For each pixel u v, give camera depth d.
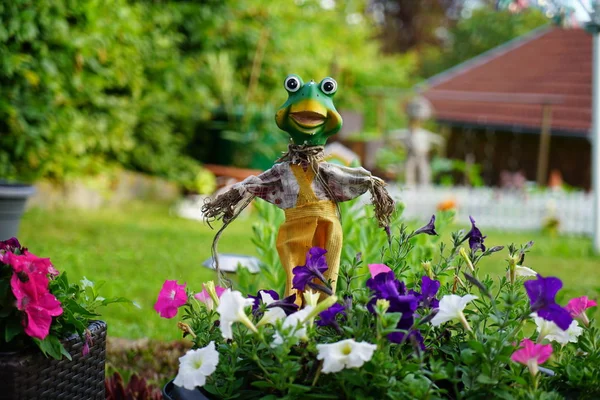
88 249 3.25
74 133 4.06
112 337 2.03
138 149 4.74
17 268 1.00
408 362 0.97
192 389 0.94
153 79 4.60
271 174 1.14
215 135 5.28
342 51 5.99
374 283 1.01
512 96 6.77
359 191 1.14
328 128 1.14
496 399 0.95
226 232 4.07
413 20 13.73
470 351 0.98
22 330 1.01
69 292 1.12
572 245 4.34
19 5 3.62
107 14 4.02
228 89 4.89
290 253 1.13
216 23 4.76
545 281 0.96
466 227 5.07
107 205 4.45
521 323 1.00
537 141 6.89
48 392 1.06
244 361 1.02
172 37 4.62
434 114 7.41
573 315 1.15
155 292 2.60
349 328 0.95
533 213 5.28
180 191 4.89
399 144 6.59
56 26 3.75
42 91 3.86
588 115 6.51
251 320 1.04
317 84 1.14
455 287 1.18
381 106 6.31
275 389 0.99
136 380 1.47
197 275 2.88
